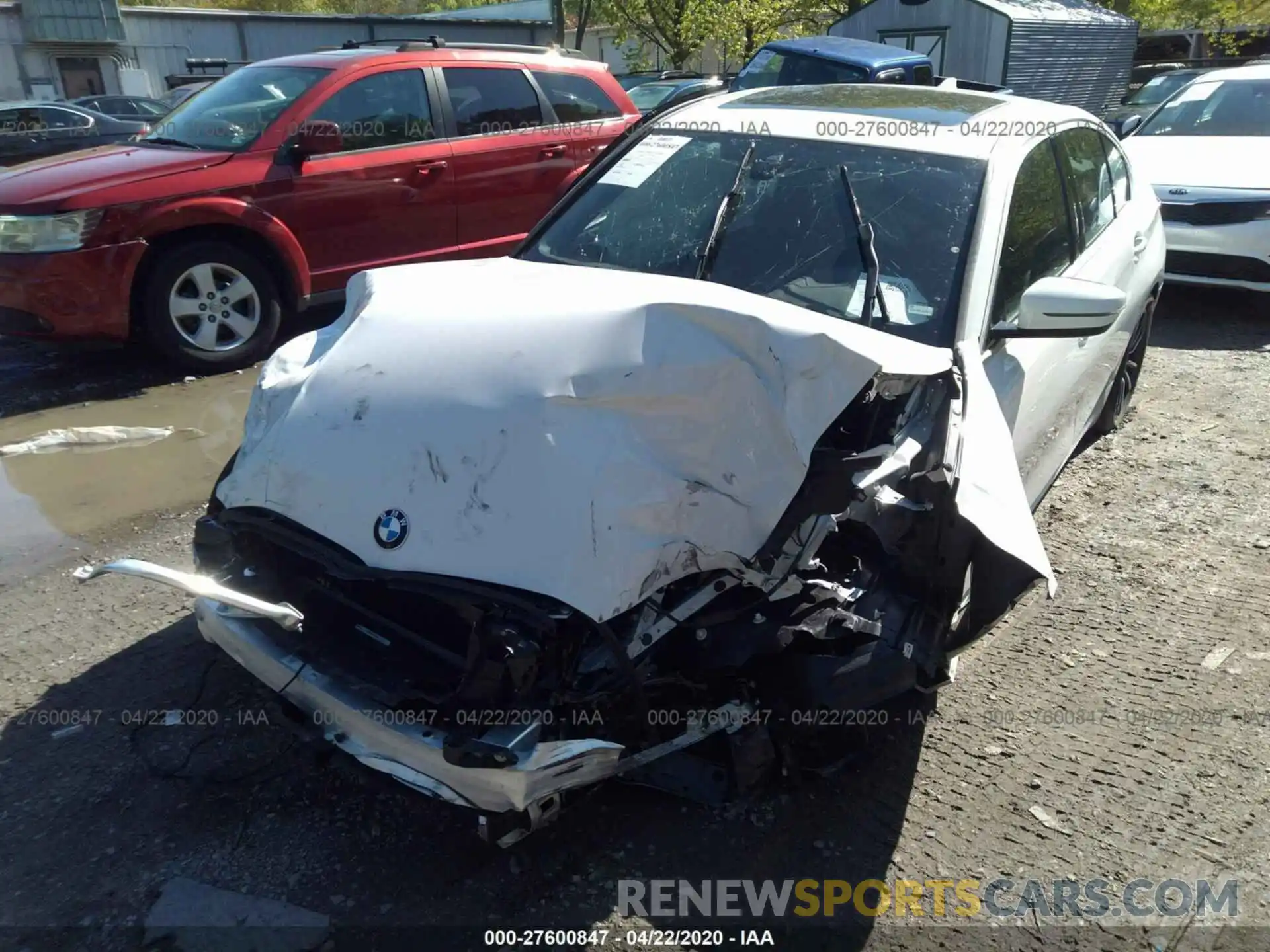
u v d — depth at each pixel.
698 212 3.50
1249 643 3.62
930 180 3.36
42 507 4.44
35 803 2.73
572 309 2.58
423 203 6.64
